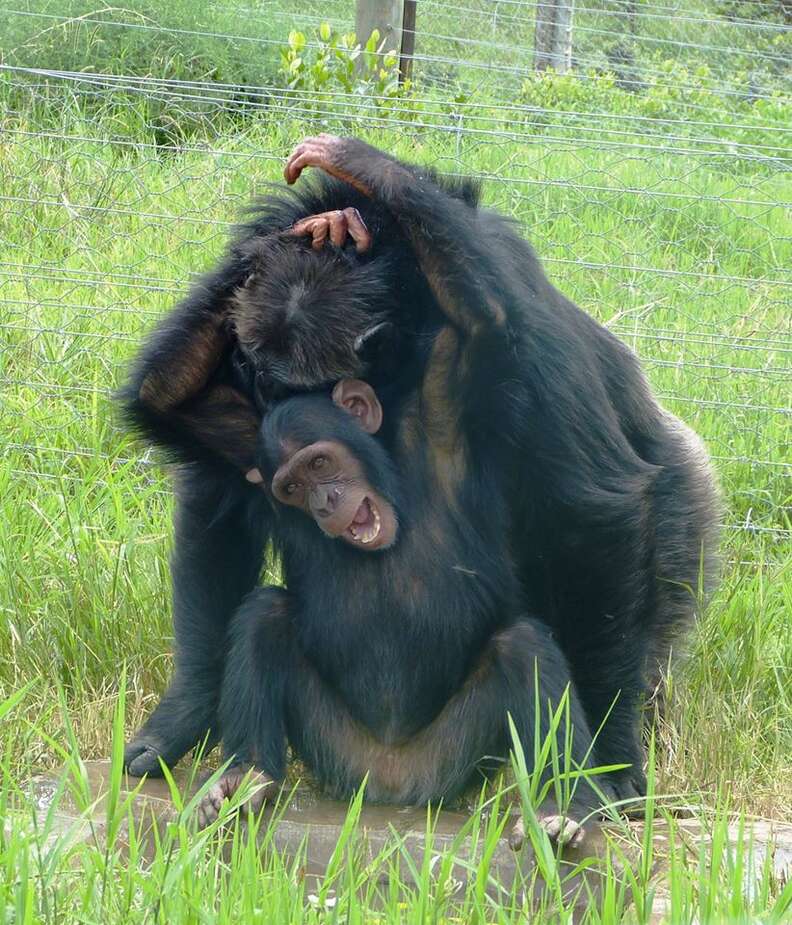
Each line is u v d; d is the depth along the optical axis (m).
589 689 9.58
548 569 9.50
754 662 10.96
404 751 9.38
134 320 15.62
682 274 16.17
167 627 11.23
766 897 7.05
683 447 11.47
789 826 8.90
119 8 22.84
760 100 28.83
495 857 8.39
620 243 17.52
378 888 7.90
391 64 21.38
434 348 9.08
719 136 24.66
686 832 8.50
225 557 10.02
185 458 9.64
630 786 9.59
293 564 9.55
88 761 9.70
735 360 15.55
